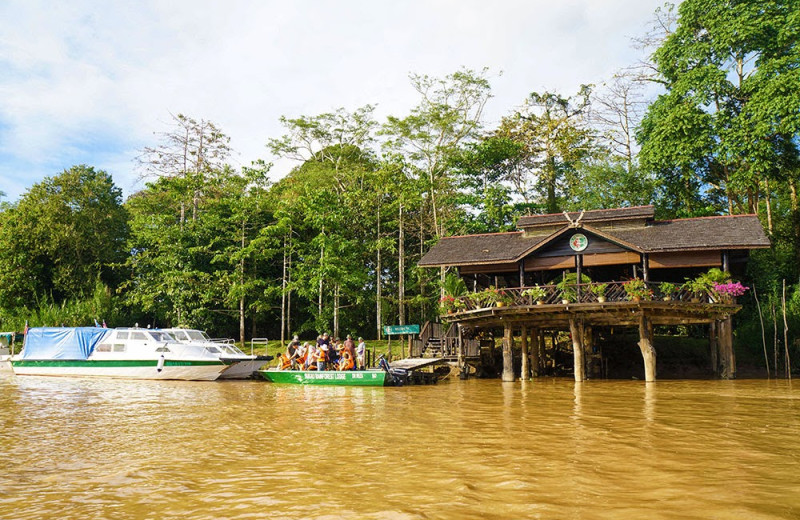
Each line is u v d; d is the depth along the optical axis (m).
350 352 22.67
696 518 5.12
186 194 36.62
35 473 7.45
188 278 34.12
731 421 10.98
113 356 25.03
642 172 35.72
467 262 25.56
